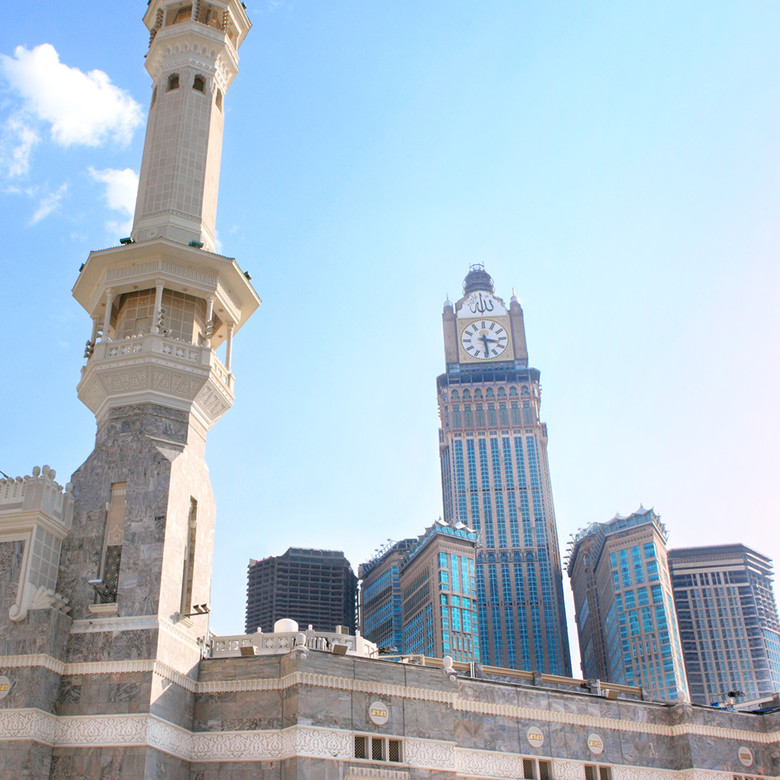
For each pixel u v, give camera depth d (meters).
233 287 59.47
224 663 48.94
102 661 45.75
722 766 56.41
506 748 50.81
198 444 55.16
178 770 45.41
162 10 68.31
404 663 48.84
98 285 58.16
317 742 44.38
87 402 56.25
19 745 42.66
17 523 48.28
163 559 48.28
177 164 61.88
